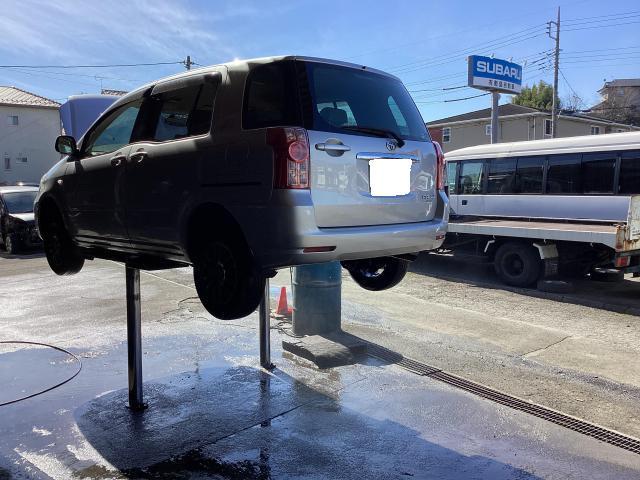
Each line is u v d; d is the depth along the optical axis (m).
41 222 5.75
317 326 5.93
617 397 4.60
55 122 39.06
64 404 4.30
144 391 4.55
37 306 7.71
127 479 3.26
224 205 3.33
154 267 4.10
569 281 10.47
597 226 9.90
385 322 6.82
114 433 3.82
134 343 4.16
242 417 4.09
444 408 4.29
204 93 3.65
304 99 3.24
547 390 4.72
